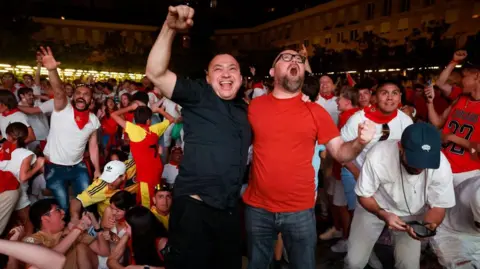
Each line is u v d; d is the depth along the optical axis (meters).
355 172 3.56
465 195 2.76
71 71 37.88
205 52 35.06
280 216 2.51
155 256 3.07
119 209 3.45
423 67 19.45
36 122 5.86
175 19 2.07
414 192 2.73
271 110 2.45
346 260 3.23
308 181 2.49
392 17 30.95
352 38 35.53
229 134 2.27
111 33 48.12
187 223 2.25
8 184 3.56
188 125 2.31
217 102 2.29
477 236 2.83
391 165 2.71
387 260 3.92
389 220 2.67
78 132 4.35
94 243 3.31
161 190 3.59
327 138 2.44
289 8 50.44
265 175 2.46
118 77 41.06
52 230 3.13
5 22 29.34
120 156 5.24
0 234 3.58
